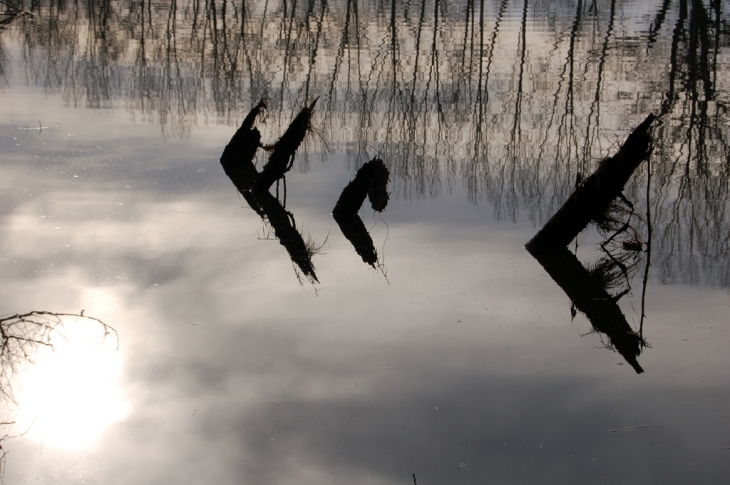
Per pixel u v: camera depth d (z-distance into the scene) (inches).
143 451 327.9
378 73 1175.6
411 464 323.0
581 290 503.2
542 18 1612.9
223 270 520.4
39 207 614.2
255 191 678.5
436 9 1453.0
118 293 476.1
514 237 598.9
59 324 430.6
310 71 1170.6
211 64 1192.2
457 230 612.7
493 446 335.9
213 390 374.3
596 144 840.9
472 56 1273.4
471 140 864.9
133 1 1680.6
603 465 323.3
